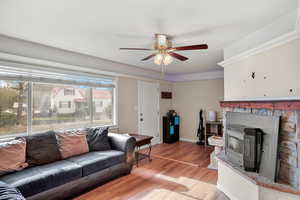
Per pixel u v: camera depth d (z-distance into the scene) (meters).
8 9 1.67
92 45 2.76
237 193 2.07
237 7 1.66
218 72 4.95
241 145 2.14
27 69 2.64
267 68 1.96
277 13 1.78
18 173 1.98
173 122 5.43
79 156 2.63
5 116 2.53
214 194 2.32
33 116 2.82
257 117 1.98
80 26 2.07
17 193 1.34
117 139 3.06
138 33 2.28
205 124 4.88
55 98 3.10
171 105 5.85
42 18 1.87
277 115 1.77
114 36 2.38
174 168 3.23
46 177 1.93
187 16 1.83
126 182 2.66
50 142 2.48
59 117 3.15
